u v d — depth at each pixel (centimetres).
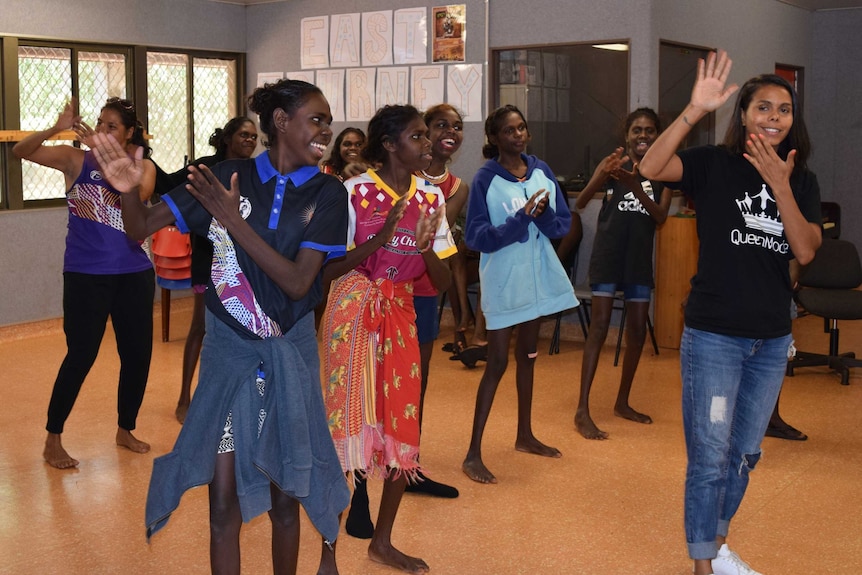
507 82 743
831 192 1027
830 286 597
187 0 820
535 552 327
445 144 372
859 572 312
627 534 343
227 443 230
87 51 755
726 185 274
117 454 432
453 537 339
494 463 423
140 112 795
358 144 494
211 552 233
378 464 296
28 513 358
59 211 729
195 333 479
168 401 526
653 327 681
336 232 233
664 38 684
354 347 289
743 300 271
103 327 414
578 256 703
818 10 996
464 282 659
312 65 837
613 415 504
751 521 356
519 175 402
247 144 459
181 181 447
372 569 310
